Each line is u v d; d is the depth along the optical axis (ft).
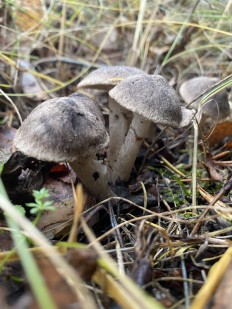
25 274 0.34
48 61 0.92
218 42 0.91
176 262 0.40
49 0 0.98
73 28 0.97
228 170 0.59
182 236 0.42
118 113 0.57
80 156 0.42
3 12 0.84
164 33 0.95
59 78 0.87
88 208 0.50
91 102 0.53
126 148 0.55
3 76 0.75
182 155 0.68
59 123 0.41
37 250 0.35
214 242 0.41
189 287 0.37
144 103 0.47
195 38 0.93
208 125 0.76
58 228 0.46
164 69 0.92
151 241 0.39
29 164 0.49
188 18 0.88
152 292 0.35
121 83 0.50
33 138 0.41
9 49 0.84
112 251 0.39
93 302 0.34
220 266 0.35
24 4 0.91
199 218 0.43
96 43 1.03
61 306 0.30
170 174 0.62
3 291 0.34
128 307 0.31
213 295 0.33
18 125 0.71
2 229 0.42
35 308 0.30
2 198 0.35
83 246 0.36
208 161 0.58
